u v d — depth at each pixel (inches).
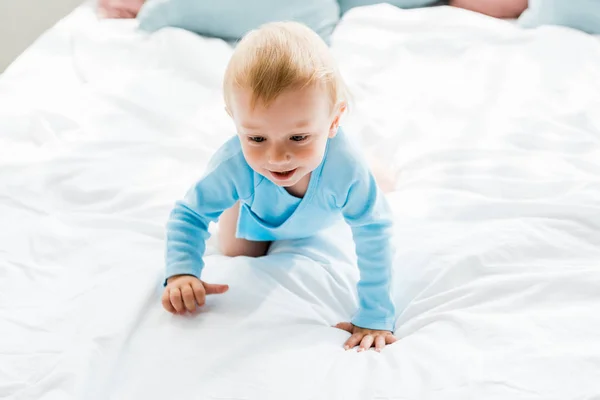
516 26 68.7
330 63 30.2
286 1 66.5
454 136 50.3
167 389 28.9
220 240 40.6
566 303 33.4
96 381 29.5
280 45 29.0
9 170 45.3
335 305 36.2
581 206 39.7
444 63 62.2
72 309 33.3
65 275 36.8
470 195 42.8
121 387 29.5
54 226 40.4
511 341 30.7
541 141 48.6
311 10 67.3
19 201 43.1
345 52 64.6
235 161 34.5
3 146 49.1
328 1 68.7
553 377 28.4
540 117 51.3
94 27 69.4
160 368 30.0
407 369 29.9
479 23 67.5
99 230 40.4
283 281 36.1
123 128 52.1
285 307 34.2
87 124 52.3
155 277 35.7
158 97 56.4
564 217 39.9
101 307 33.3
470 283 35.3
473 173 45.5
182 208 36.4
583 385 28.0
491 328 31.5
